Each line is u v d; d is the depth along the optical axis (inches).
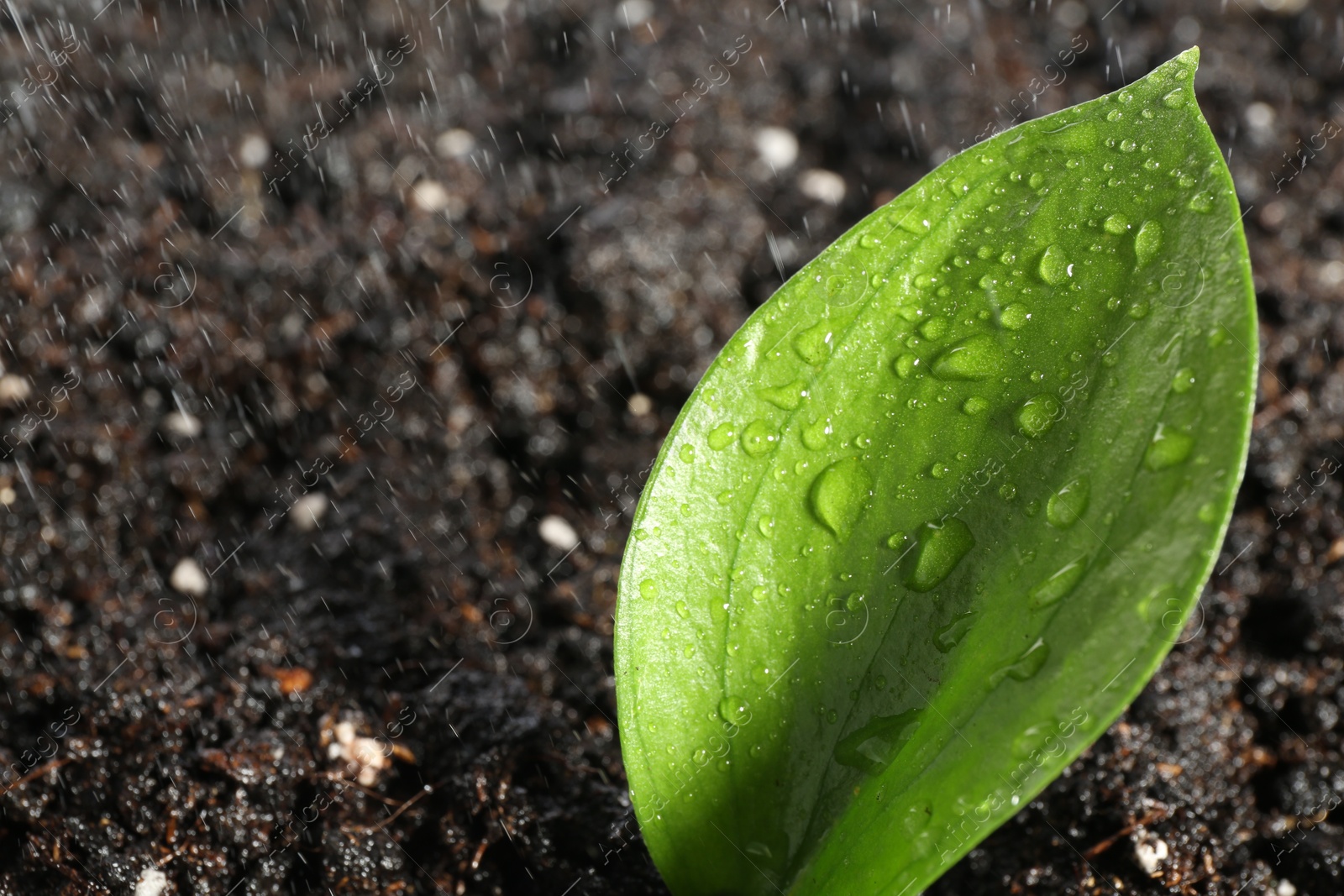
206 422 14.7
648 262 16.0
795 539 11.5
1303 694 13.6
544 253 16.1
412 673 13.5
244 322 15.1
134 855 12.8
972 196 11.4
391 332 15.3
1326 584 14.0
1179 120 11.2
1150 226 11.1
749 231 16.5
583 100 18.1
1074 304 11.2
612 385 15.3
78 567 14.0
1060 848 12.9
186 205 16.3
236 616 13.8
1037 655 10.9
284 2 19.3
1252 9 19.6
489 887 12.7
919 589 11.3
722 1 19.8
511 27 19.3
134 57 18.1
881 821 11.1
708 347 15.6
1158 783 13.1
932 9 19.7
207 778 13.0
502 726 13.2
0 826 12.8
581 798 13.0
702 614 11.5
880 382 11.4
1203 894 12.9
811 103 18.4
